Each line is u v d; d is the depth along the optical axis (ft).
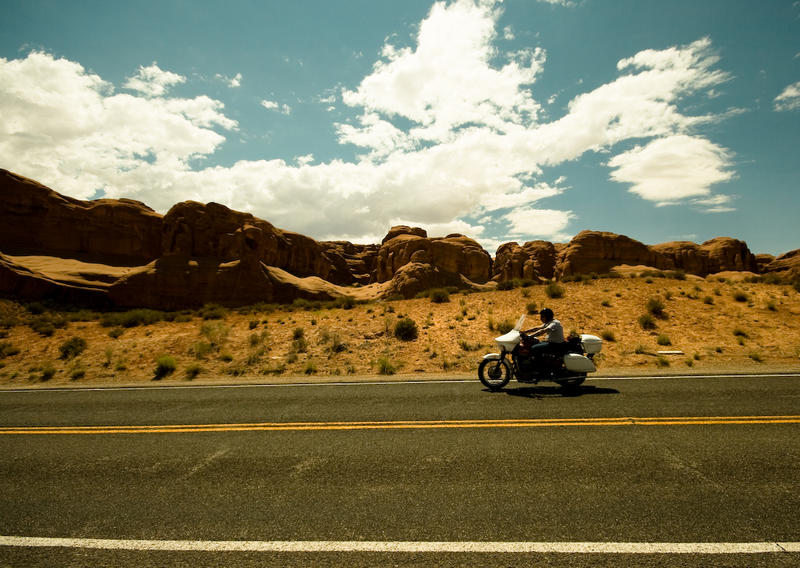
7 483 14.40
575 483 12.89
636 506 11.41
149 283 276.62
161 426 20.90
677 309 53.11
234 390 29.89
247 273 301.43
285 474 14.39
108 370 41.81
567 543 9.78
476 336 47.98
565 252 483.92
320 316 63.05
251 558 9.59
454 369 37.11
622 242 475.72
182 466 15.48
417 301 70.18
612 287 66.28
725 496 11.84
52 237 332.60
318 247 500.33
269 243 371.97
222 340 50.83
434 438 17.40
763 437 16.34
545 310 26.58
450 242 508.53
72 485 14.10
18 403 28.17
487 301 64.34
